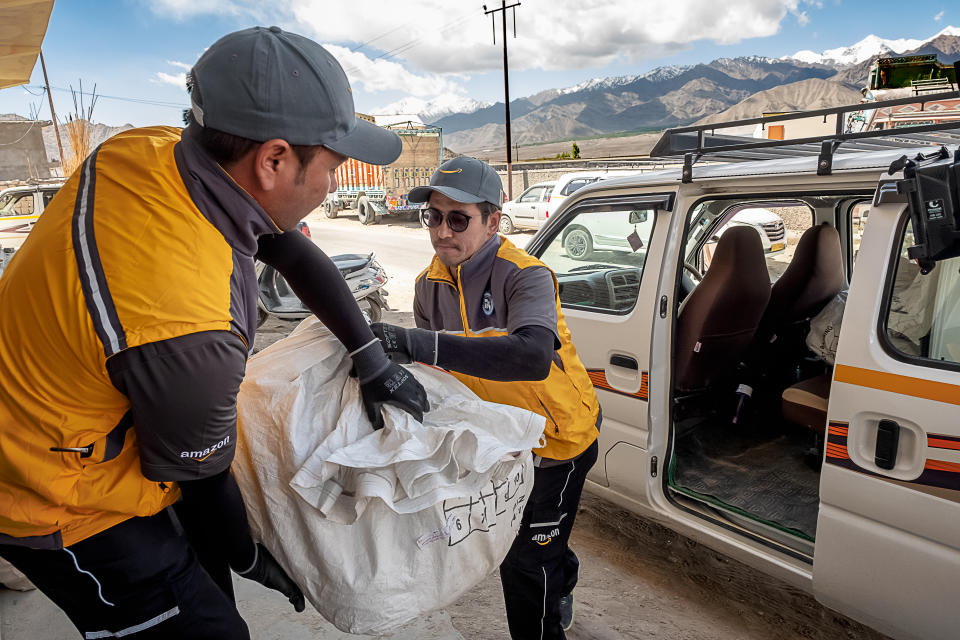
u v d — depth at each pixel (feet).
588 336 9.36
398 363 4.53
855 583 6.63
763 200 11.69
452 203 5.37
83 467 3.43
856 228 11.39
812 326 11.00
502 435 4.43
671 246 8.54
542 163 78.02
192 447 3.35
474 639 7.66
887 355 6.31
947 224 5.44
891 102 6.43
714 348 10.38
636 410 8.72
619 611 8.29
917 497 6.02
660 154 8.87
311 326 4.62
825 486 6.74
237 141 3.25
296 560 4.14
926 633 6.19
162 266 3.11
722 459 10.09
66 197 3.41
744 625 8.05
